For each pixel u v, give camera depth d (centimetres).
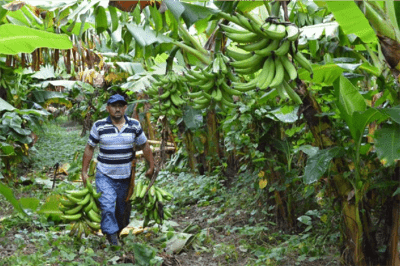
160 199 514
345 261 377
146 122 1020
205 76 294
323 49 470
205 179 754
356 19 296
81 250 471
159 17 316
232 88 312
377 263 362
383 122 330
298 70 355
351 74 380
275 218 545
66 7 302
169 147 817
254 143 528
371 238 364
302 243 457
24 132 769
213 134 795
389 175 363
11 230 542
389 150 294
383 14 288
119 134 487
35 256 429
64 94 941
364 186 372
